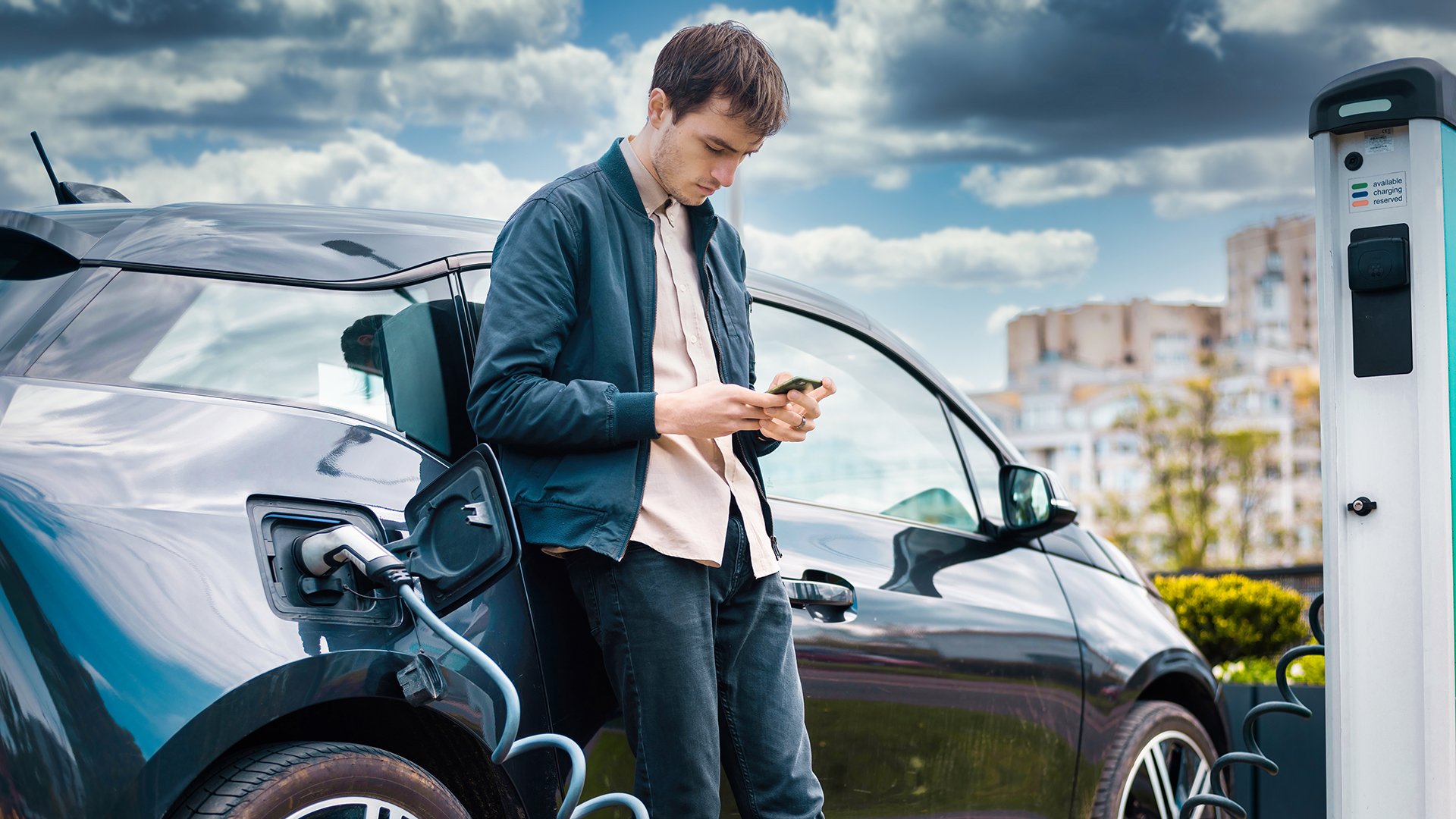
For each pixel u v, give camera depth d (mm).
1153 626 3336
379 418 1976
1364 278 2301
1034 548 3150
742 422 1829
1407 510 2287
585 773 1782
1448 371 2303
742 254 2215
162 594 1600
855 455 2770
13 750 1476
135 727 1528
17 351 1692
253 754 1688
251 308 1922
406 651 1795
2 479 1560
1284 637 6078
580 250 1915
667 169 1948
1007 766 2832
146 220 1962
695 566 1906
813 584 2428
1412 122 2254
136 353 1777
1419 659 2268
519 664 1935
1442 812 2252
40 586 1528
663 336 1990
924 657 2646
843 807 2453
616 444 1837
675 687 1872
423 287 2123
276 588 1710
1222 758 2844
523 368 1845
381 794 1760
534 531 1876
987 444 3207
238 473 1745
